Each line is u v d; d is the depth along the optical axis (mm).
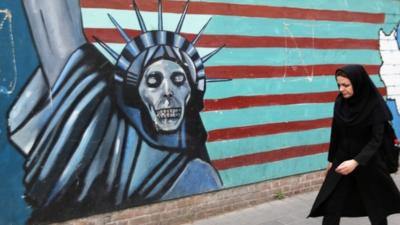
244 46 5383
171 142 4883
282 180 5941
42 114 4117
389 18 6996
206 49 5078
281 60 5750
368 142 3840
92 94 4359
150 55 4680
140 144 4672
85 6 4285
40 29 4074
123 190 4602
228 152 5348
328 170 4105
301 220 5262
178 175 4965
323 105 6250
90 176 4391
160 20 4727
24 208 4082
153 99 4723
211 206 5281
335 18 6293
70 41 4223
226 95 5273
